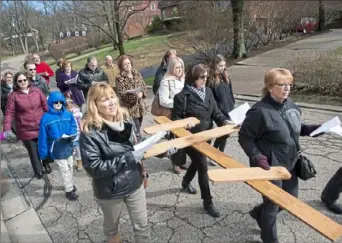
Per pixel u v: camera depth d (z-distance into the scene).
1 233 3.49
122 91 5.29
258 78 10.64
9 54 51.59
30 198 4.44
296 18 18.67
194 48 14.93
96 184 2.55
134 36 38.88
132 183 2.57
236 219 3.53
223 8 15.50
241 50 14.87
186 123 3.45
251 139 2.70
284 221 3.41
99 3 21.00
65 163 4.22
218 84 4.50
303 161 2.80
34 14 45.91
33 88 4.88
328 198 3.47
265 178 2.40
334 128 2.70
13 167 5.62
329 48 13.70
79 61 28.28
